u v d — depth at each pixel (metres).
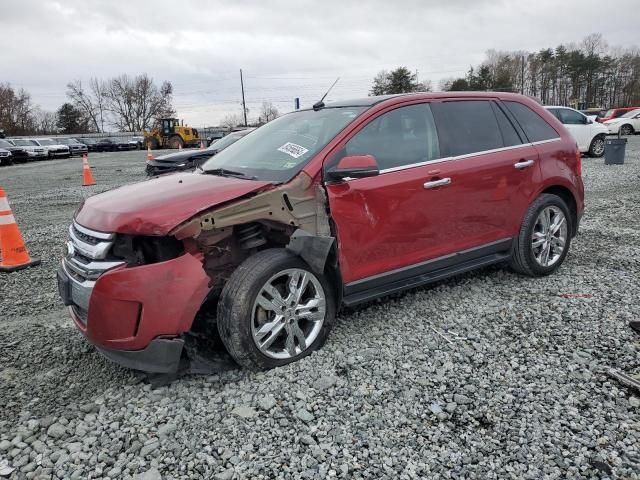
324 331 3.47
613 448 2.43
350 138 3.65
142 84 92.75
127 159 31.67
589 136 16.05
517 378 3.08
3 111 79.19
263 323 3.21
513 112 4.70
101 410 2.92
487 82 65.88
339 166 3.38
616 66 73.69
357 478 2.31
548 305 4.14
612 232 6.52
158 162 10.31
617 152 13.82
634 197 8.98
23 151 32.38
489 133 4.43
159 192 3.27
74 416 2.89
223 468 2.41
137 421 2.80
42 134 85.69
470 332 3.71
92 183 15.63
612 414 2.69
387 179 3.71
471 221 4.22
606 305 4.09
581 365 3.19
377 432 2.62
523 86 78.69
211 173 3.86
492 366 3.23
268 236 3.48
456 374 3.15
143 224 2.87
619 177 11.52
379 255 3.71
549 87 77.00
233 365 3.31
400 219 3.76
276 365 3.24
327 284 3.47
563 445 2.47
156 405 2.96
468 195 4.14
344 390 3.00
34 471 2.45
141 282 2.87
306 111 4.39
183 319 2.95
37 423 2.82
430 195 3.91
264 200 3.17
